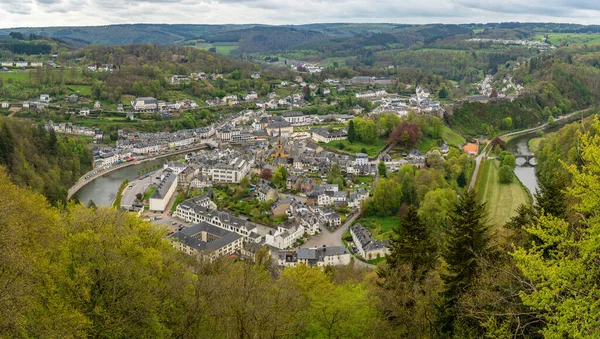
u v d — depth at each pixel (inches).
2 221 2659.9
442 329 3213.6
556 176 4005.9
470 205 3452.3
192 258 6200.8
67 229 3553.2
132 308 2994.6
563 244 2266.2
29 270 2516.0
